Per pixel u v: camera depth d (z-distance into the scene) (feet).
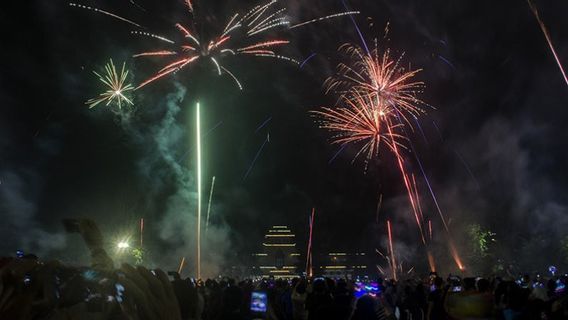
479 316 27.66
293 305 50.93
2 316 11.02
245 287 51.19
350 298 20.52
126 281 13.35
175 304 14.38
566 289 41.45
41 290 11.78
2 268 11.62
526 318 31.37
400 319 55.83
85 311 12.60
